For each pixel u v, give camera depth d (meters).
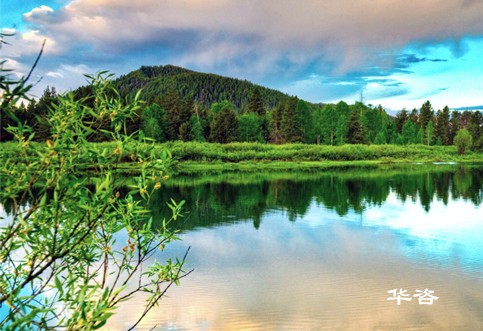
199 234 18.03
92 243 3.55
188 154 64.62
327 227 19.48
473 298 10.88
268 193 31.44
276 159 70.38
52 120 2.92
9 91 2.03
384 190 32.75
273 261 14.16
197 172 52.75
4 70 2.05
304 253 15.20
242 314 9.88
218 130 80.44
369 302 10.60
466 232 18.34
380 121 107.94
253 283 11.93
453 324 9.43
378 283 12.00
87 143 2.95
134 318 9.55
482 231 18.53
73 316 2.60
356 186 35.66
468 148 90.25
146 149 3.22
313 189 33.78
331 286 11.80
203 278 12.27
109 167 3.06
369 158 76.75
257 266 13.58
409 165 65.88
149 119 72.38
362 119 104.19
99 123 3.12
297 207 25.08
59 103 2.94
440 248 15.77
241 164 65.06
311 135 97.25
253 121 86.56
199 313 9.88
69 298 3.01
